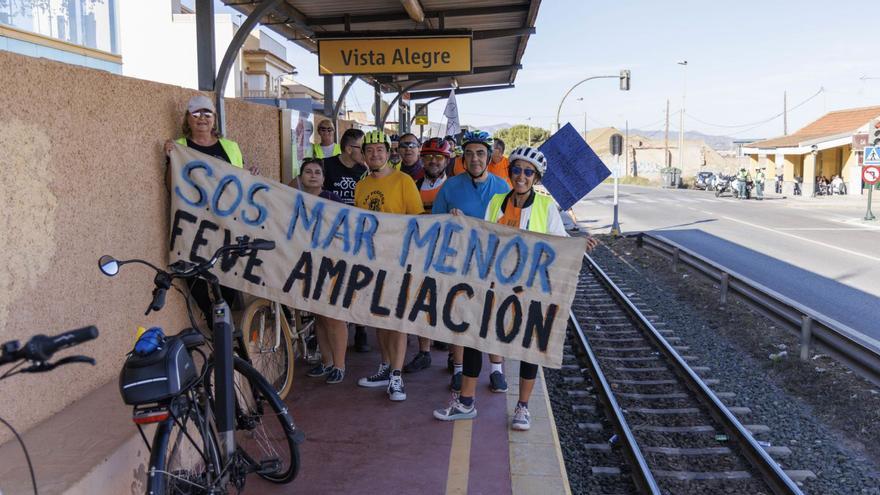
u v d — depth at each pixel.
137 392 2.99
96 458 3.29
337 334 6.05
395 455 4.69
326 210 5.03
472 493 4.18
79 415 3.80
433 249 5.02
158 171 4.86
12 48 13.53
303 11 10.42
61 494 2.96
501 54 15.56
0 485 3.02
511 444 4.87
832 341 7.69
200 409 3.46
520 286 4.92
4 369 3.43
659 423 6.62
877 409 6.84
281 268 5.02
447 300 5.01
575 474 5.48
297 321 6.44
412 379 6.34
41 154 3.62
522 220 5.09
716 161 96.69
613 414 6.41
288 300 5.04
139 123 4.59
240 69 35.41
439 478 4.36
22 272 3.49
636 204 36.62
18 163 3.45
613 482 5.38
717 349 9.20
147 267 4.73
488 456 4.68
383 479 4.34
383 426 5.18
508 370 6.64
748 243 19.20
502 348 4.97
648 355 8.96
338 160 6.94
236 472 3.55
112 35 17.72
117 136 4.32
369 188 5.70
